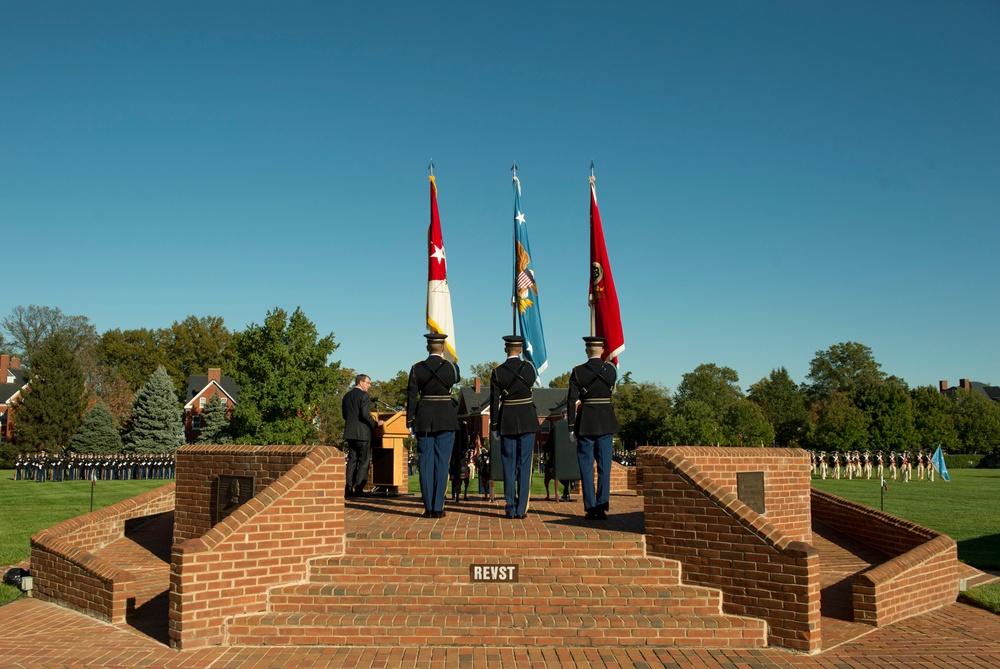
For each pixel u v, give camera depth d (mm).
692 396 90375
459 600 7566
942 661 6957
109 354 91375
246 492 9195
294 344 49125
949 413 70625
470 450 12672
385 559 7988
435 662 6652
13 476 40344
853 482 38344
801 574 7211
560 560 7996
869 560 11617
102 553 11336
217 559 7344
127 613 8328
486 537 8297
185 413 78062
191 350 94438
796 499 10547
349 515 10188
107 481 36562
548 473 12672
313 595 7562
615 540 8234
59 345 58406
